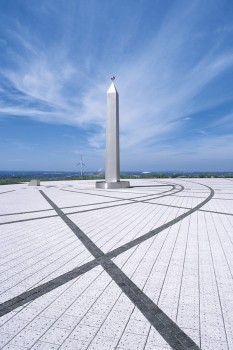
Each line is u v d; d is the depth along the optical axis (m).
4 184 22.94
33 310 2.55
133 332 2.21
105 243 4.71
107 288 3.00
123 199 10.77
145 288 2.99
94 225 6.11
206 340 2.10
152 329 2.24
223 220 6.55
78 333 2.20
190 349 1.99
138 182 23.50
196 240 4.86
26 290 2.96
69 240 4.93
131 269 3.54
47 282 3.16
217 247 4.45
